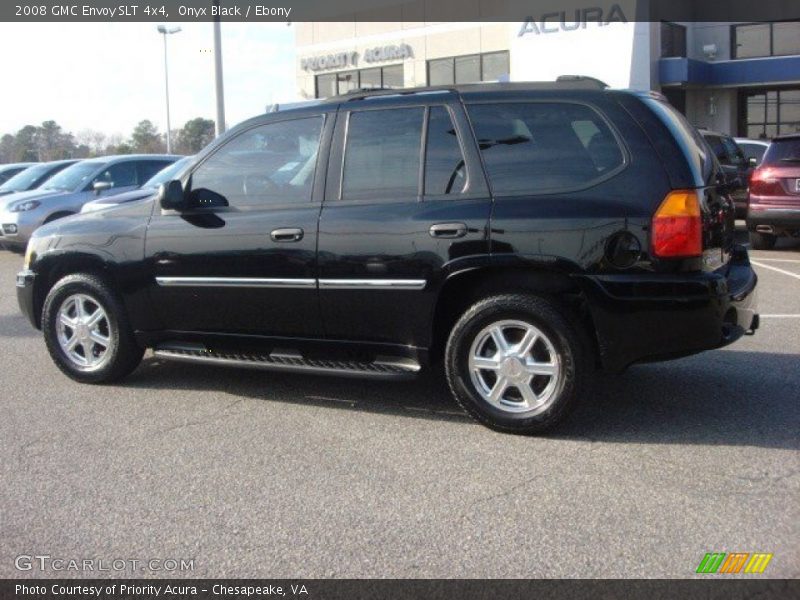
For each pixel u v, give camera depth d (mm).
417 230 4859
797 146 11742
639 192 4535
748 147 16703
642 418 5156
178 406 5594
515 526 3742
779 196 11836
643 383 5922
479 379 4891
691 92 27938
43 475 4422
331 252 5078
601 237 4523
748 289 4973
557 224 4586
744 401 5469
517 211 4672
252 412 5445
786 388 5750
